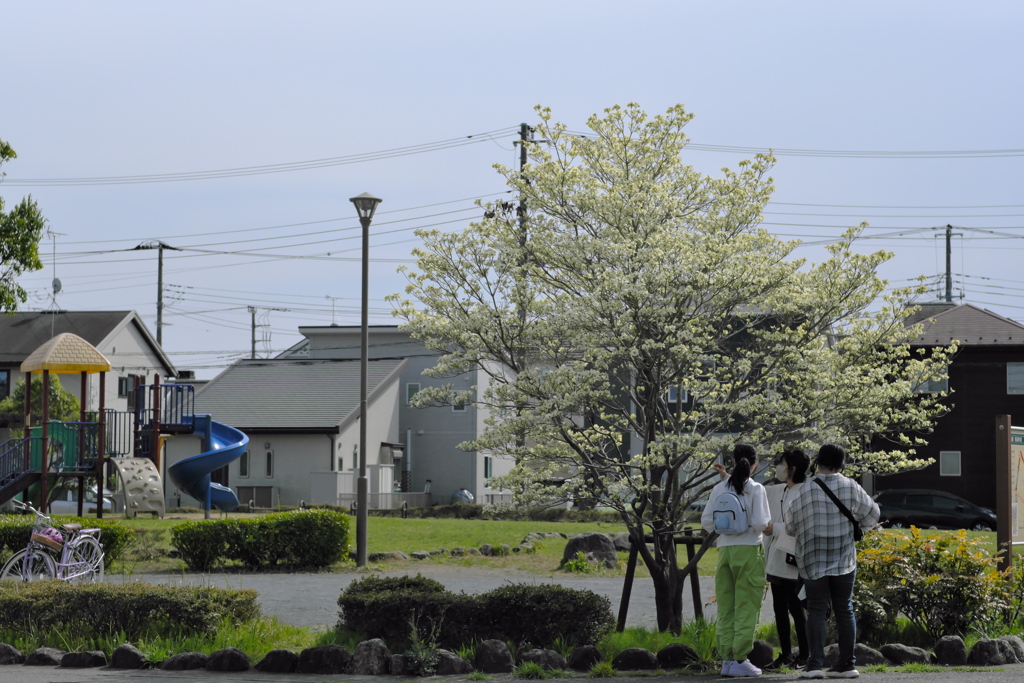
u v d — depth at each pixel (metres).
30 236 22.17
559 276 12.78
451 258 12.45
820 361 12.00
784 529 10.05
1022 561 12.58
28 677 9.84
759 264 11.27
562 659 10.23
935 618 11.33
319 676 9.95
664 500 11.85
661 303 11.30
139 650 10.62
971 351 45.25
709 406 11.81
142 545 23.66
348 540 23.00
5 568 14.91
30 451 28.61
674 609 12.23
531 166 12.84
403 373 63.00
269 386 58.16
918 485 45.69
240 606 11.90
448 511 45.75
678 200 12.63
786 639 10.29
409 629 10.82
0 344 54.47
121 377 56.75
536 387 11.74
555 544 28.31
